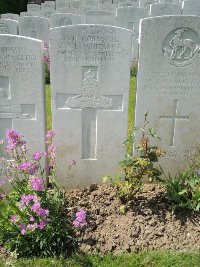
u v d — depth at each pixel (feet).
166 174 3.91
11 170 3.36
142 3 11.28
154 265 2.82
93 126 3.58
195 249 2.99
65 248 2.96
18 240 2.86
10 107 3.43
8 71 3.30
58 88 3.41
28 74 3.31
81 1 12.97
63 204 3.20
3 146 3.58
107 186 3.60
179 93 3.59
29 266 2.81
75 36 3.24
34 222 2.85
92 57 3.32
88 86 3.41
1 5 14.98
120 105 3.50
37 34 8.46
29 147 3.57
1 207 3.09
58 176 3.73
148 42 3.39
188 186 3.35
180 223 3.16
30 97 3.39
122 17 8.41
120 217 3.19
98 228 3.10
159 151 3.26
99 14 8.67
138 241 3.03
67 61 3.32
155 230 3.10
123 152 3.67
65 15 8.79
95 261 2.85
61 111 3.49
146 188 3.55
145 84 3.54
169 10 8.71
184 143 3.80
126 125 3.57
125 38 3.26
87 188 3.60
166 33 3.37
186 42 3.42
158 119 3.68
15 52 3.23
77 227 2.83
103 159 3.69
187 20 3.34
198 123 3.72
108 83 3.41
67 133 3.58
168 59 3.46
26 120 3.48
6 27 8.31
